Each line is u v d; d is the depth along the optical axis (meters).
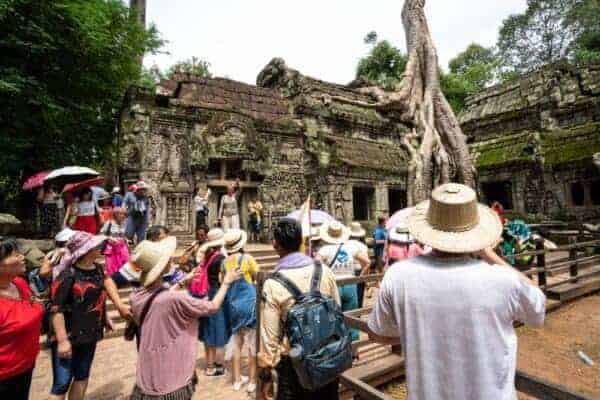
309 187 16.70
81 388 3.35
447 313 1.59
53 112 11.59
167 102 14.64
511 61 31.78
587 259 8.41
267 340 2.48
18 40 10.14
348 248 5.04
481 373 1.52
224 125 14.34
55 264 4.47
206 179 14.09
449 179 10.95
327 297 2.44
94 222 6.83
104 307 3.61
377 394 2.47
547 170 19.45
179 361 2.76
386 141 19.98
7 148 11.04
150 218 13.16
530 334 6.18
